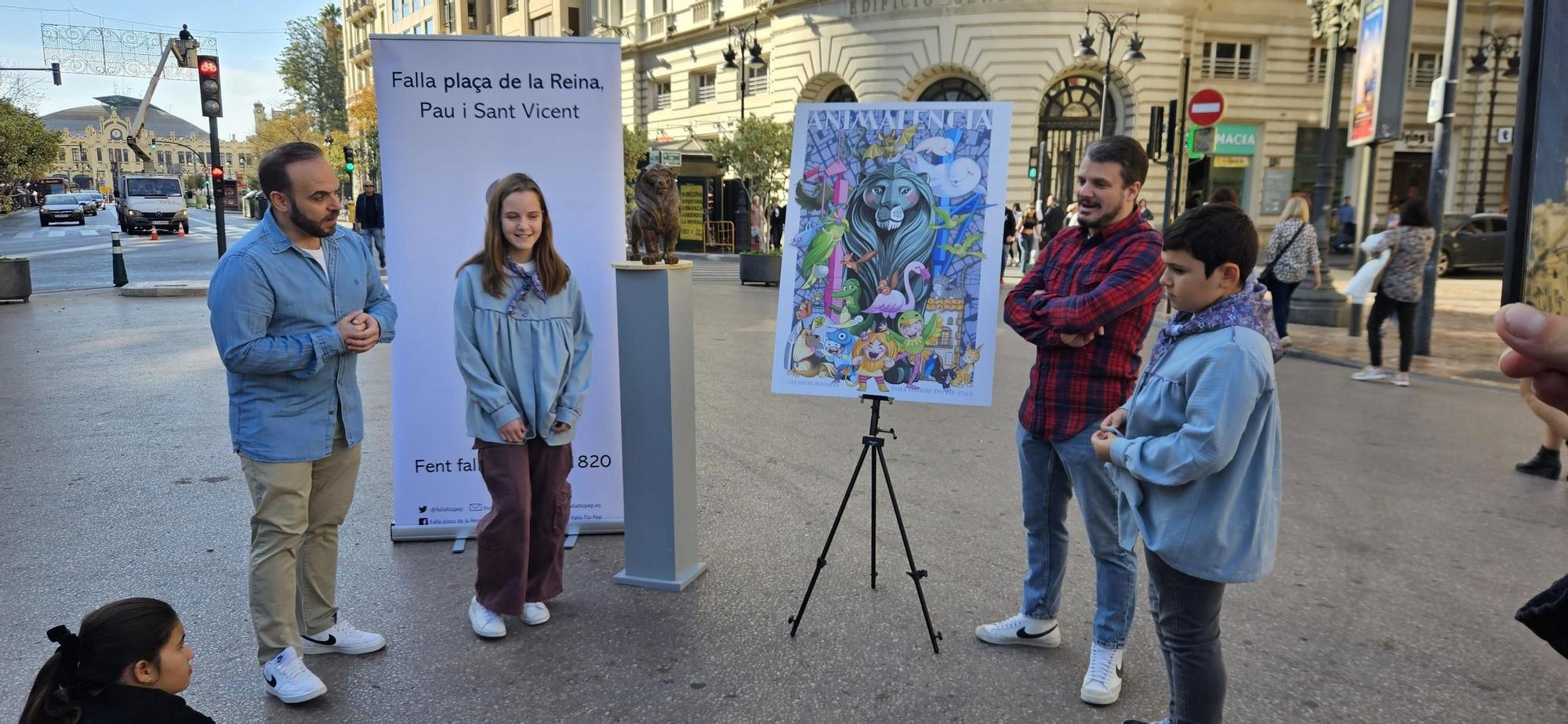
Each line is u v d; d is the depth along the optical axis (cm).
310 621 326
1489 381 855
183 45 1794
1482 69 2653
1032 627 332
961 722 288
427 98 413
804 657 329
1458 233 1958
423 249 424
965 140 337
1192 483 226
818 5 2620
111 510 470
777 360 356
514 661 326
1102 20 2334
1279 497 233
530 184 339
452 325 431
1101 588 302
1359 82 1201
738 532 450
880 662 325
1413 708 297
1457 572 408
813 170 355
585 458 454
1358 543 441
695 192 2675
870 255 346
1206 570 224
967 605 371
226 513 467
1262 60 2555
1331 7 1262
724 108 3209
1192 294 225
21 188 7069
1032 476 317
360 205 1878
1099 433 251
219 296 278
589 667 322
